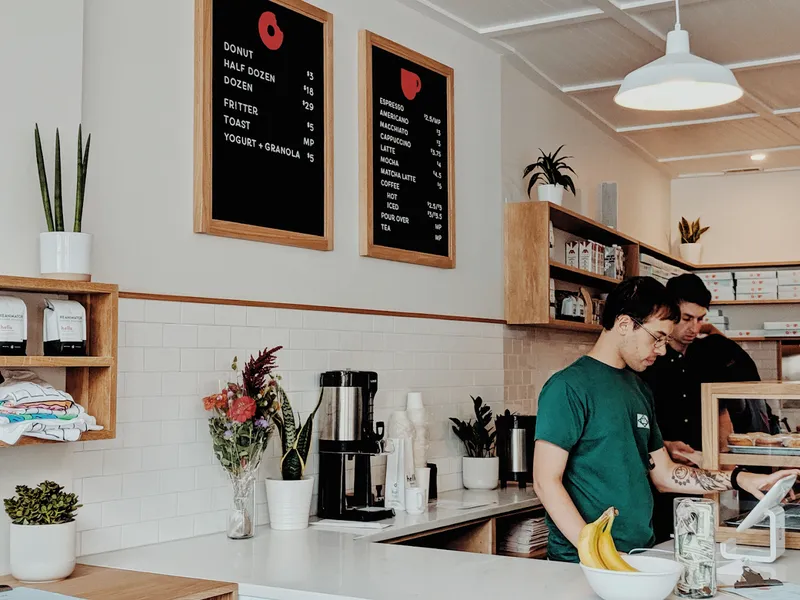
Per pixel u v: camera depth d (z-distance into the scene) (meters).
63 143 2.79
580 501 2.91
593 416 2.88
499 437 4.74
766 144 7.11
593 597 2.19
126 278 3.02
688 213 8.30
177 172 3.23
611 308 2.98
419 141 4.46
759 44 4.97
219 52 3.39
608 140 6.84
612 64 5.35
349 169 4.06
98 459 2.89
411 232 4.38
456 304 4.77
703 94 3.29
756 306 8.05
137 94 3.10
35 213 2.71
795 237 7.97
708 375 4.32
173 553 2.86
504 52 5.18
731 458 3.00
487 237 5.07
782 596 2.19
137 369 3.03
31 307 2.70
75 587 2.38
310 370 3.75
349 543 3.03
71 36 2.83
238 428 3.09
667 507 4.01
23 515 2.46
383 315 4.20
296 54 3.75
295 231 3.69
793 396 2.92
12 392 2.44
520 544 4.34
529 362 5.52
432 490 4.19
